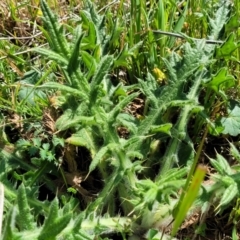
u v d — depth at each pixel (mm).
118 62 302
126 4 372
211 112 313
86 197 284
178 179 249
